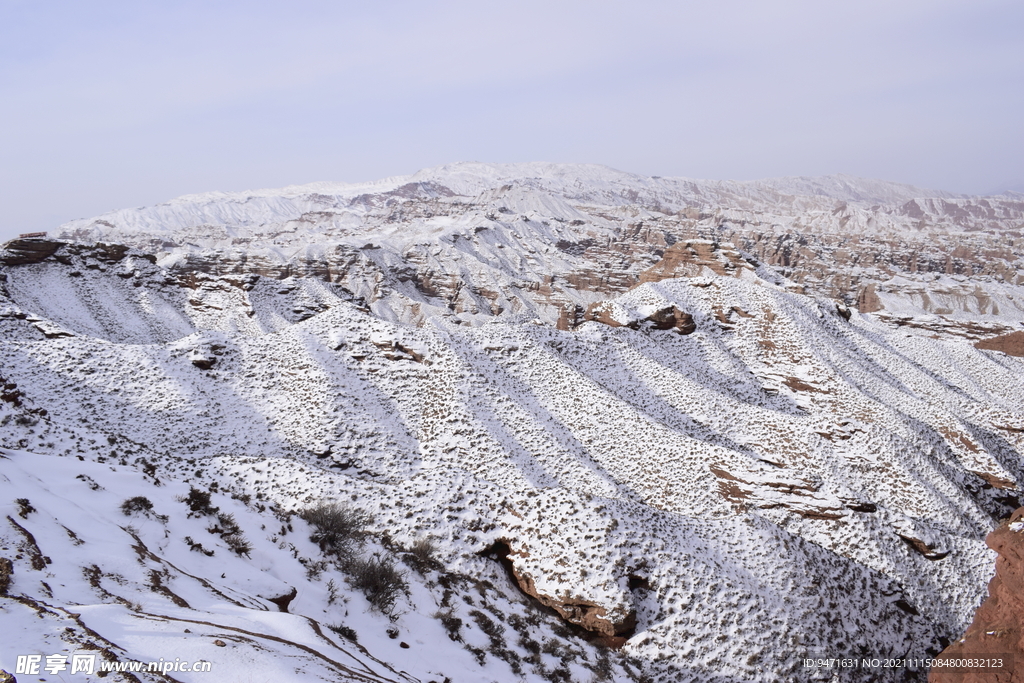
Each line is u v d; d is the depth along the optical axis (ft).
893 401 229.25
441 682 60.44
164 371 187.73
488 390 186.29
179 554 64.28
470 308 652.48
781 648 88.63
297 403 180.45
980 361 296.10
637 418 186.91
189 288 380.78
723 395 216.54
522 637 80.64
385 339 201.16
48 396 164.96
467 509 110.73
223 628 43.50
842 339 283.79
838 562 115.75
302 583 71.61
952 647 53.31
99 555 52.54
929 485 166.61
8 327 196.34
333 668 41.57
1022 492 190.49
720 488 149.07
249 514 85.81
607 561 95.66
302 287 407.44
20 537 48.37
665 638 88.53
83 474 75.92
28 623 35.65
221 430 166.20
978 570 126.52
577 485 151.23
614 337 256.11
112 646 34.76
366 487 118.21
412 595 79.77
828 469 162.50
